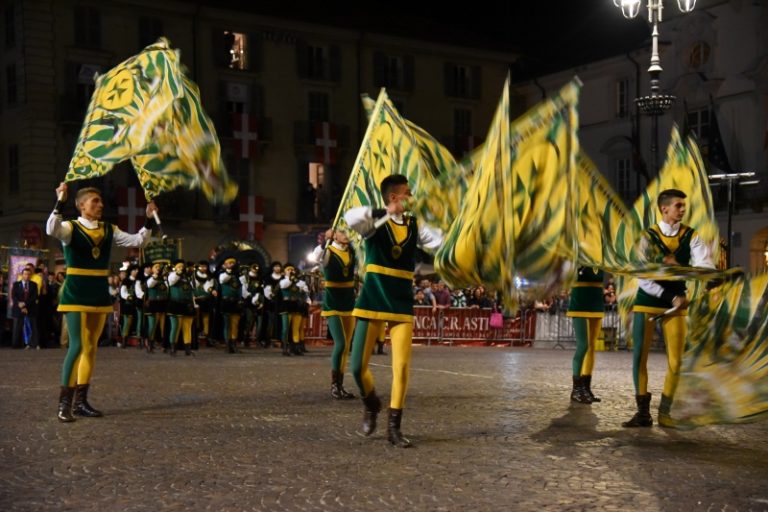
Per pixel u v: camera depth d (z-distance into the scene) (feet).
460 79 143.84
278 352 60.90
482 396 31.40
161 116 30.35
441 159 35.06
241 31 126.72
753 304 21.29
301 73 130.93
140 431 23.02
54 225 24.71
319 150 131.13
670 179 29.09
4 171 118.52
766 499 15.99
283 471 18.16
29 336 64.23
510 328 78.33
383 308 21.02
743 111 107.86
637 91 121.60
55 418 25.26
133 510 15.07
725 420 20.29
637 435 22.88
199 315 64.18
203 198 123.24
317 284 74.33
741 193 105.09
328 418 25.50
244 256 86.74
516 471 18.26
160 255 67.87
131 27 119.14
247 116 124.77
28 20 113.39
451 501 15.75
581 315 29.81
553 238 22.89
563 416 26.25
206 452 20.15
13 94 117.08
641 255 24.41
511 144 23.02
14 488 16.60
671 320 23.62
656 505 15.53
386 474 17.92
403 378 21.11
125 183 118.62
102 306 25.52
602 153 127.85
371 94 136.26
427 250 22.99
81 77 116.37
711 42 111.86
